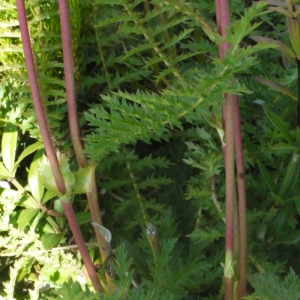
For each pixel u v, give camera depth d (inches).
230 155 18.0
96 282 24.8
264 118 28.5
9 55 26.5
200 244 28.1
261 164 26.8
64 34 20.4
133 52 24.6
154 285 24.2
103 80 32.7
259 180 30.0
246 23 14.3
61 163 22.2
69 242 29.9
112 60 32.5
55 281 28.4
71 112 21.9
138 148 37.5
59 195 22.4
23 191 28.5
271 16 35.6
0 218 28.4
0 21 24.2
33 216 28.6
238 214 21.3
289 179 25.8
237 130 19.0
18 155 32.7
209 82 15.0
